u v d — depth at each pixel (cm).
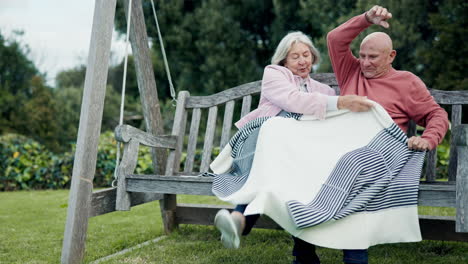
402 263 239
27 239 300
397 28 660
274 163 192
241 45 902
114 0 247
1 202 473
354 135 209
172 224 319
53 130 1211
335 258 250
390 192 187
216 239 298
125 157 256
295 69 250
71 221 233
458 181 181
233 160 225
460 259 246
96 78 240
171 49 941
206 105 315
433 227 255
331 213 176
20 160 606
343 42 246
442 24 649
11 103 1235
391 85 234
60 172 608
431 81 669
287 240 294
